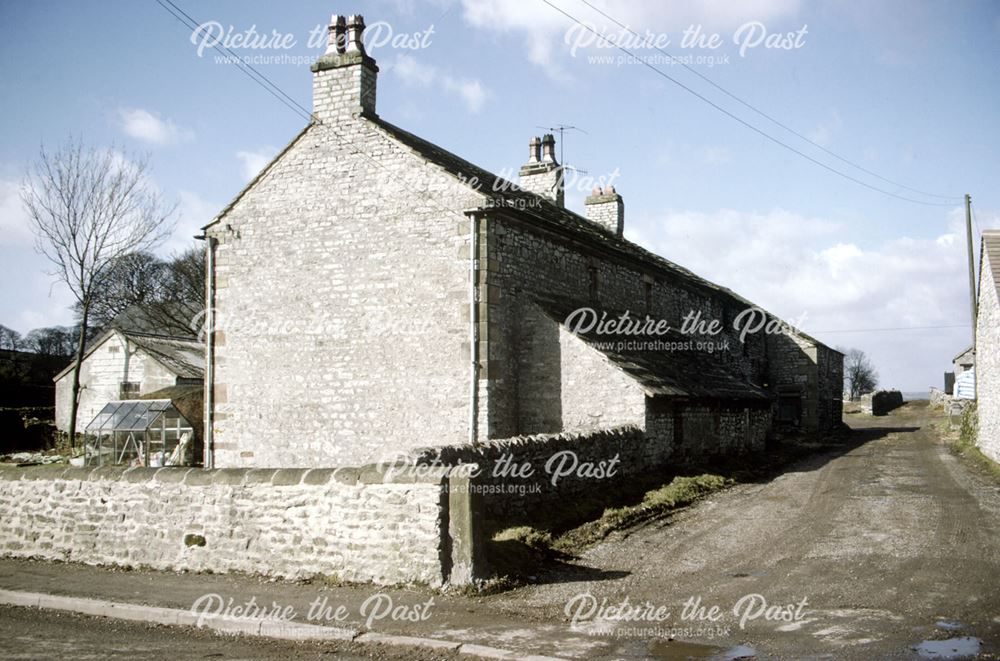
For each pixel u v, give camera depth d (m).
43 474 11.77
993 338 20.78
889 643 7.28
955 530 12.40
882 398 56.28
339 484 9.81
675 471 18.11
